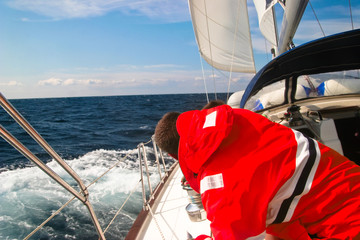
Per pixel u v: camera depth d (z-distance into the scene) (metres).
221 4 6.57
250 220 0.89
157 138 1.08
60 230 5.91
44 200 7.41
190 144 0.94
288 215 0.95
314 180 0.92
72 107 55.97
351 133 2.62
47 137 20.34
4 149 16.77
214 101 1.94
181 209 2.81
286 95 2.92
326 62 2.56
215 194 0.90
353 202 0.91
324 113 2.69
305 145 0.96
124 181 8.25
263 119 1.03
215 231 0.92
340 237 0.90
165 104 59.66
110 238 5.38
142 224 2.54
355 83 2.71
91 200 7.07
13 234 5.87
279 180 0.90
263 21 6.20
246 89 2.84
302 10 4.06
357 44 2.31
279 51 5.05
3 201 7.44
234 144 0.95
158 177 8.35
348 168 0.97
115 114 38.66
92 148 15.75
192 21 6.71
